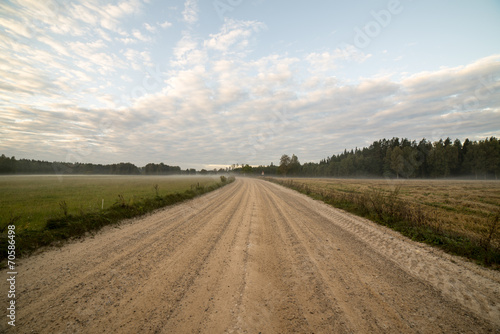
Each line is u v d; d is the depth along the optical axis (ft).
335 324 8.67
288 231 23.85
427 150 228.84
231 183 130.62
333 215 34.12
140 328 8.23
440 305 10.21
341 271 13.88
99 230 22.75
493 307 10.11
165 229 23.58
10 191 51.49
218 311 9.41
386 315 9.33
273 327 8.44
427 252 17.79
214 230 23.54
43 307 9.39
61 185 72.69
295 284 12.05
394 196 32.30
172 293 10.80
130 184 82.99
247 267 14.25
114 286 11.34
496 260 15.47
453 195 62.80
